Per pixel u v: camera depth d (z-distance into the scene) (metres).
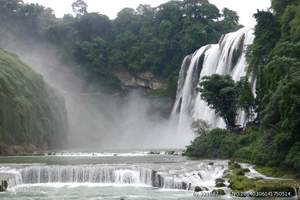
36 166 47.25
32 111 82.38
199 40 120.31
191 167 47.19
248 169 43.88
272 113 44.72
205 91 64.06
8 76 80.00
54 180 46.50
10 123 74.94
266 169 43.56
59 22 131.75
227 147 55.12
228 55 86.25
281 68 47.62
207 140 59.31
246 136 54.38
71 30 126.88
